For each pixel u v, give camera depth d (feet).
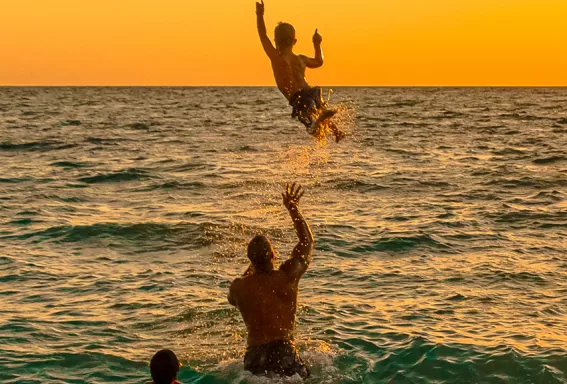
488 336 48.47
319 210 94.89
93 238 78.89
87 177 127.13
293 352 41.73
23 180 124.06
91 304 55.88
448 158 160.56
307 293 58.59
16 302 56.39
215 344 47.85
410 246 74.84
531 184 118.42
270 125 303.07
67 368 44.19
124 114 415.64
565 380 42.16
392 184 118.21
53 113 419.95
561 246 75.36
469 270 65.72
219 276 64.18
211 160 155.84
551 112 440.04
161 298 57.31
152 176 128.36
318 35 44.88
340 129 45.55
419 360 44.60
